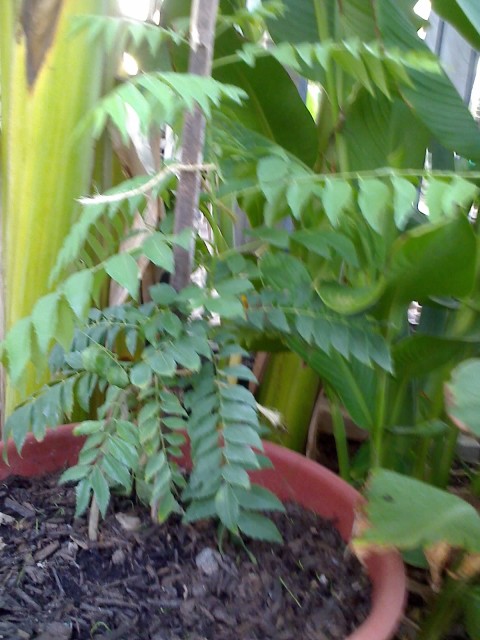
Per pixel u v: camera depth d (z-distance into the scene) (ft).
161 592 1.63
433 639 1.87
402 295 1.67
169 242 1.32
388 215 1.59
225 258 1.59
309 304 1.65
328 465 3.12
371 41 1.78
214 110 1.63
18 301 2.17
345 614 1.60
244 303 1.71
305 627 1.55
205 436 1.47
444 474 2.43
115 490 1.94
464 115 1.82
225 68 1.99
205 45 1.30
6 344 1.17
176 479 1.54
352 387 1.99
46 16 1.87
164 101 1.05
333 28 1.93
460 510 1.40
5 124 2.06
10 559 1.68
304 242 1.59
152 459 1.50
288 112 2.08
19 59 1.94
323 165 2.26
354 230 1.74
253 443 1.43
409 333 2.39
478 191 1.54
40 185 2.04
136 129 2.00
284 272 1.63
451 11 1.92
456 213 1.35
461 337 1.84
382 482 1.48
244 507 1.61
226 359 2.04
